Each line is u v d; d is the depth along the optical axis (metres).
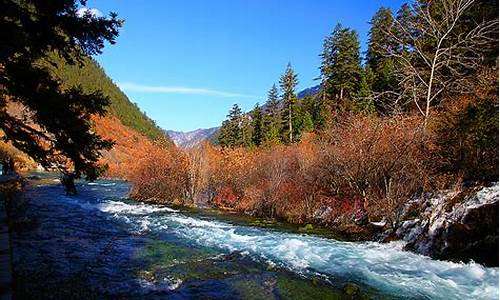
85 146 9.33
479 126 14.41
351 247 14.76
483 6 24.05
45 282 8.98
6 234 9.48
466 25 24.25
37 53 8.36
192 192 30.42
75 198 28.27
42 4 7.88
